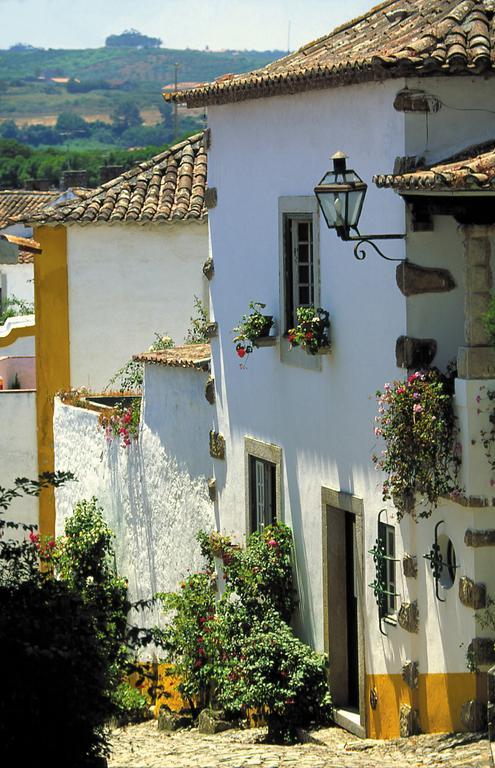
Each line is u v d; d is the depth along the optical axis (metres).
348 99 14.70
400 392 13.21
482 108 13.60
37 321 24.97
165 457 19.78
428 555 13.62
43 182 71.06
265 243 17.05
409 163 13.48
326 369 15.56
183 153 26.17
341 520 15.75
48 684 11.55
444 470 13.08
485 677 13.10
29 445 25.33
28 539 25.52
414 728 14.01
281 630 16.25
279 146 16.52
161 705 18.58
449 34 13.66
